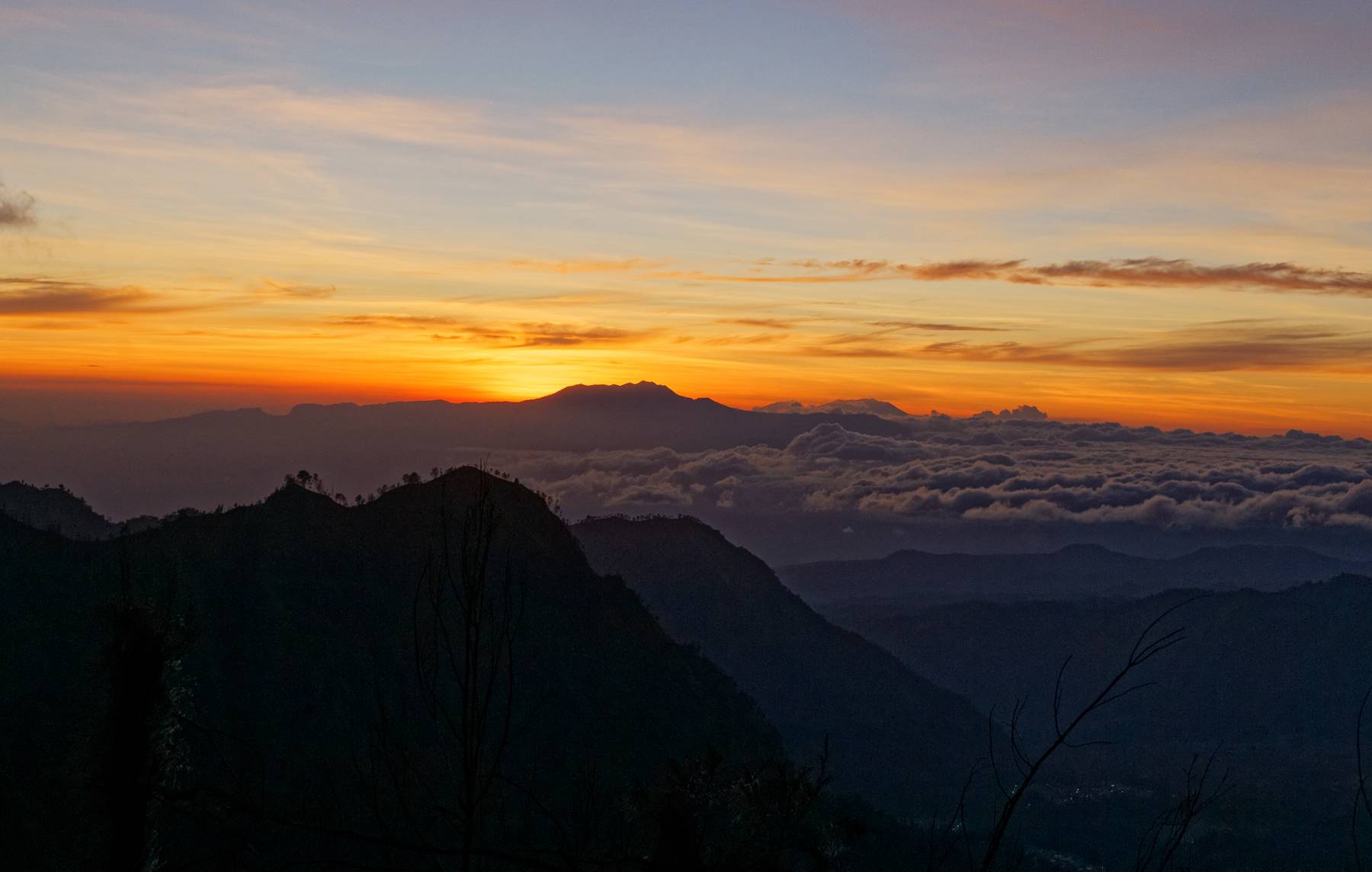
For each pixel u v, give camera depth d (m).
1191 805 8.05
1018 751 7.76
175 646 9.15
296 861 6.98
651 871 7.47
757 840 9.48
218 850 7.23
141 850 8.16
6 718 34.50
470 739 7.43
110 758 8.49
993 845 7.32
